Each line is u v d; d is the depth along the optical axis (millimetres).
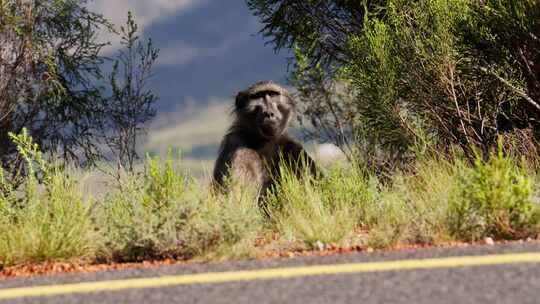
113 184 16188
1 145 28000
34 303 8258
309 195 16641
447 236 12742
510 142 21422
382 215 15047
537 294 7426
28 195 14938
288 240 14156
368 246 12648
